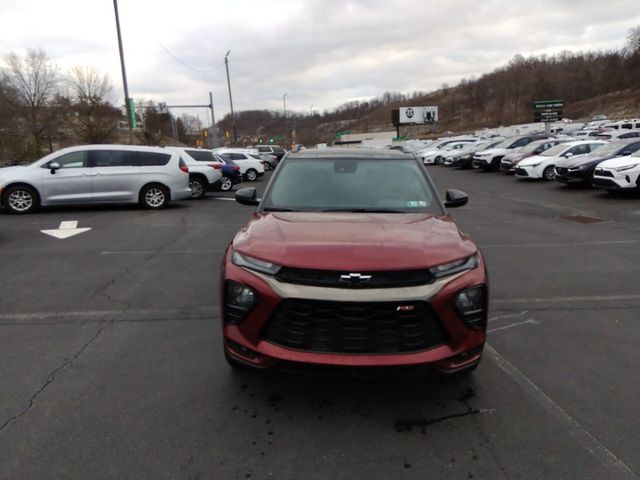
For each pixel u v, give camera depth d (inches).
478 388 132.0
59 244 323.9
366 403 124.5
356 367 107.5
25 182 461.4
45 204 471.2
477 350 117.4
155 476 97.4
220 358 150.4
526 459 102.6
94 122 1641.2
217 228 389.4
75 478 96.7
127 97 909.2
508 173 978.7
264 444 107.8
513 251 302.5
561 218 428.5
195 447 106.7
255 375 138.9
